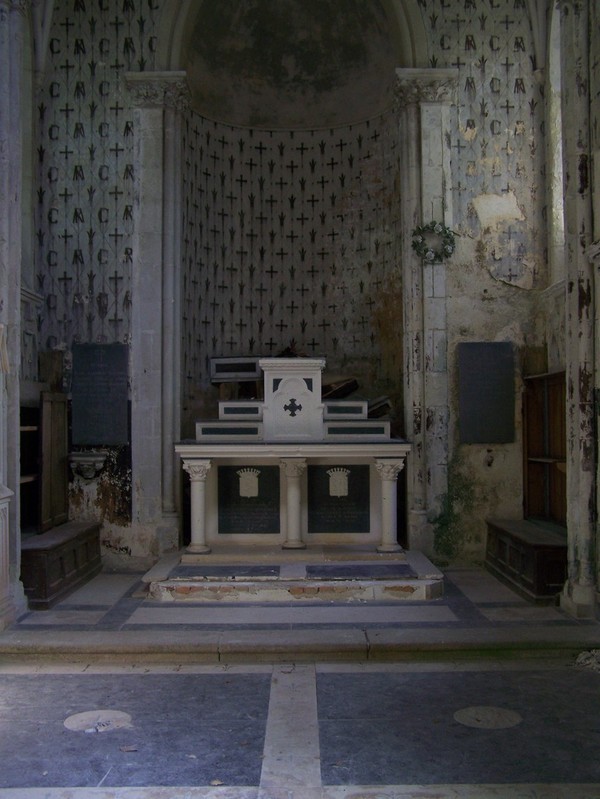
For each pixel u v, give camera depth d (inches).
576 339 319.0
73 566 365.4
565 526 381.7
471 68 424.2
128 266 414.9
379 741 205.5
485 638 278.5
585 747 201.3
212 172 471.2
